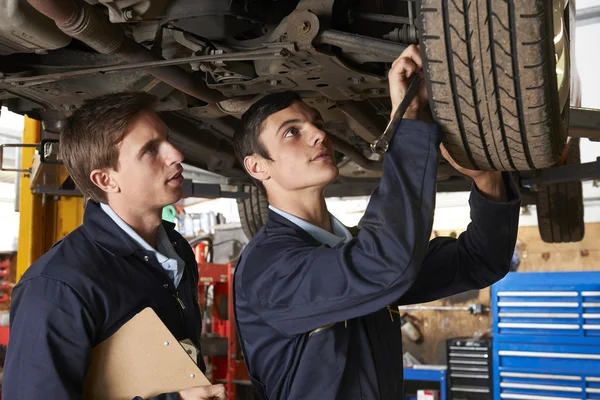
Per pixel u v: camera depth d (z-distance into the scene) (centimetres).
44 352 112
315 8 159
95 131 129
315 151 138
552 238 396
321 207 143
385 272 108
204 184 357
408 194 109
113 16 166
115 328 121
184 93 211
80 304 116
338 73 172
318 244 133
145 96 136
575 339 369
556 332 375
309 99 202
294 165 137
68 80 196
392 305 141
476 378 483
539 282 383
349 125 237
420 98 118
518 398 380
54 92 200
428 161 111
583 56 659
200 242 540
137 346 120
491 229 137
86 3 156
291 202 141
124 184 132
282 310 120
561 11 119
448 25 102
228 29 168
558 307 376
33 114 228
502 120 109
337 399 120
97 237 127
